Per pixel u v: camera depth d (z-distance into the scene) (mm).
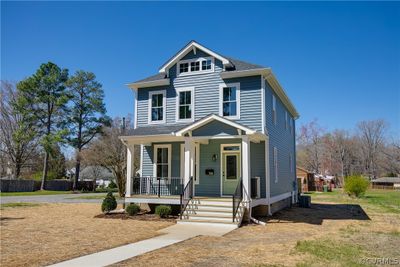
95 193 42000
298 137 74812
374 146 71688
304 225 13500
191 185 14969
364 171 71062
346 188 33906
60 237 10125
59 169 54531
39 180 47594
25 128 43438
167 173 17844
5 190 40125
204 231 11352
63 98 43344
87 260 7211
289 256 7609
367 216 17328
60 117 45375
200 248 8500
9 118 45500
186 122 17469
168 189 17562
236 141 16750
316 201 29375
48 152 44000
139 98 18938
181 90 17875
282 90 19250
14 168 46656
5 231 11320
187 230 11516
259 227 12617
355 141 72250
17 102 43156
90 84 46688
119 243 9156
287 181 23078
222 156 16922
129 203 16344
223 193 16641
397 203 26938
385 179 62969
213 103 16984
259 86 16109
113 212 16500
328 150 71625
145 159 18375
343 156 70500
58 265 6797
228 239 9906
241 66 17000
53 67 44500
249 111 16109
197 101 17406
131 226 12406
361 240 10000
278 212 18328
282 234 11023
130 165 16766
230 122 14172
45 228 11969
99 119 46750
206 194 16891
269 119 17234
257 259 7309
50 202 25516
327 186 52125
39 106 44281
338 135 71188
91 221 13844
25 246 8781
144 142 17500
